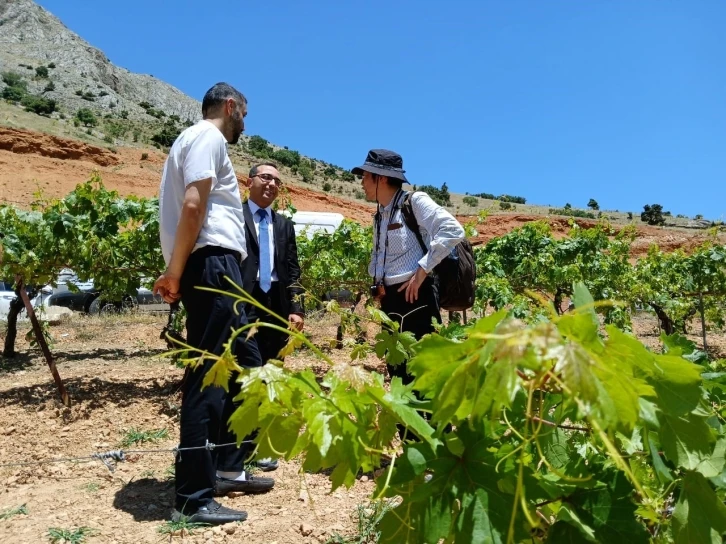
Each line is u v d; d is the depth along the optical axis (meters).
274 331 4.17
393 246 3.57
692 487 1.12
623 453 1.22
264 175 4.14
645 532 1.07
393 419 1.17
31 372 6.81
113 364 7.13
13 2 123.94
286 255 4.27
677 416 1.07
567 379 0.70
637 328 13.73
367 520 2.77
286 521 2.86
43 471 3.70
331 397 1.08
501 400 0.74
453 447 1.09
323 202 50.06
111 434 4.47
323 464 1.05
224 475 3.24
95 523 2.92
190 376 2.91
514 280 9.50
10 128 43.25
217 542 2.68
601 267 10.01
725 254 11.58
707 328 13.02
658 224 60.44
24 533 2.84
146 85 137.38
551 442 1.31
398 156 3.62
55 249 6.75
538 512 1.15
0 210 6.87
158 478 3.55
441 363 0.98
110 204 6.75
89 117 64.44
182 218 2.84
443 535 1.03
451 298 3.68
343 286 8.94
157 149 59.97
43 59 110.88
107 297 7.24
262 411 1.09
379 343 1.97
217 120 3.20
